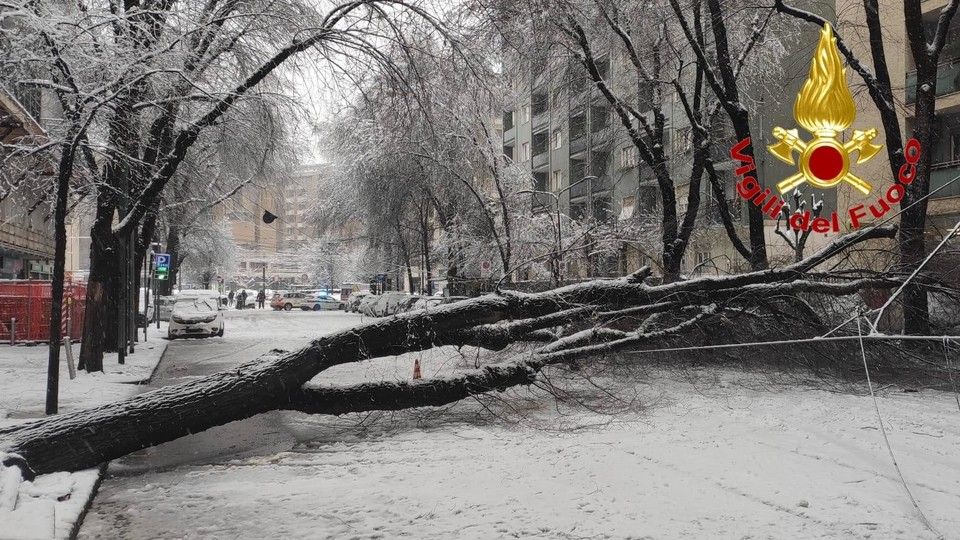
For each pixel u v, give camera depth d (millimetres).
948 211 22438
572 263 19281
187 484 6883
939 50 13656
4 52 11555
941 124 24047
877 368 11617
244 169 23359
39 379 14047
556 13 15188
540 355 9797
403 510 5824
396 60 14594
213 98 13305
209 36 14055
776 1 14617
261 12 13750
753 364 12078
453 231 34312
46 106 20984
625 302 10086
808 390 11039
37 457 6832
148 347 22641
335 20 14062
